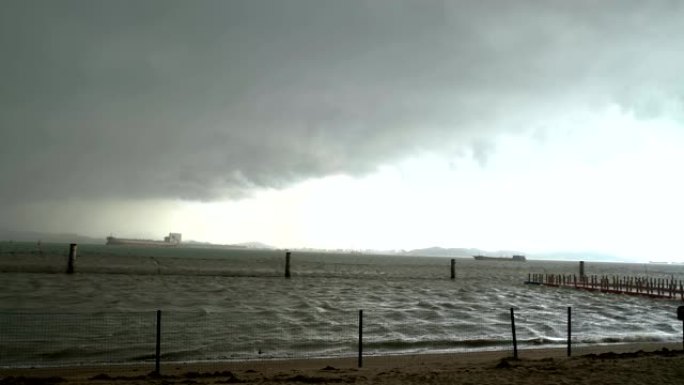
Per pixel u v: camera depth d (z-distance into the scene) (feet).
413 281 264.93
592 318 101.35
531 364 46.83
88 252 552.00
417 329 80.38
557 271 524.52
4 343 58.70
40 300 117.29
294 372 45.75
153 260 381.40
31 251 500.74
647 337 75.82
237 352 59.21
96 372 46.50
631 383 37.76
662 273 562.66
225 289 173.78
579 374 40.81
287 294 159.63
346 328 80.48
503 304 133.90
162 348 59.47
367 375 42.45
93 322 77.30
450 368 46.65
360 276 293.23
